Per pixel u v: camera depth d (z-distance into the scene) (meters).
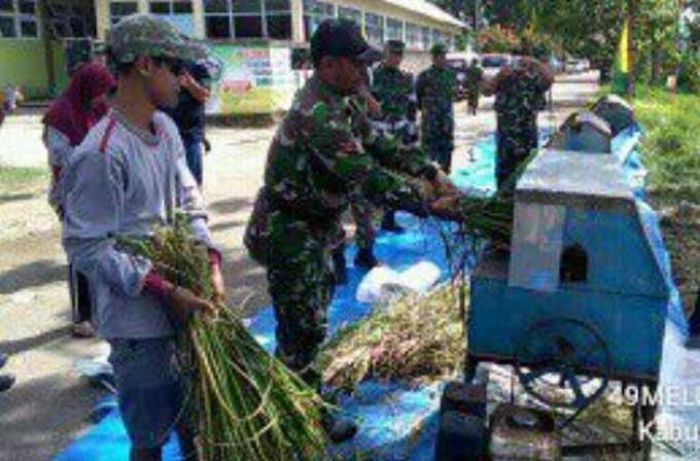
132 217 2.77
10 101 16.50
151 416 2.96
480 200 3.82
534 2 24.47
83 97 5.32
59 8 29.64
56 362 5.35
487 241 3.85
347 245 7.94
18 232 8.95
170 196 2.92
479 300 3.67
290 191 3.67
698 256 7.49
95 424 4.54
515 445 3.29
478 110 25.23
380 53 3.57
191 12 23.92
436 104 9.77
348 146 3.50
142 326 2.83
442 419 3.52
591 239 3.48
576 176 3.76
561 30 24.20
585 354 3.61
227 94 20.86
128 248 2.72
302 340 3.91
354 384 4.63
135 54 2.70
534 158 4.25
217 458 2.83
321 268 3.86
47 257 7.91
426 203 3.74
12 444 4.35
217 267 3.05
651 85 29.16
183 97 7.01
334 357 4.84
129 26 2.71
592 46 25.91
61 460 4.15
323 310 3.93
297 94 3.63
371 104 6.39
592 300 3.54
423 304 5.38
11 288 6.91
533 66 9.46
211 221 9.49
